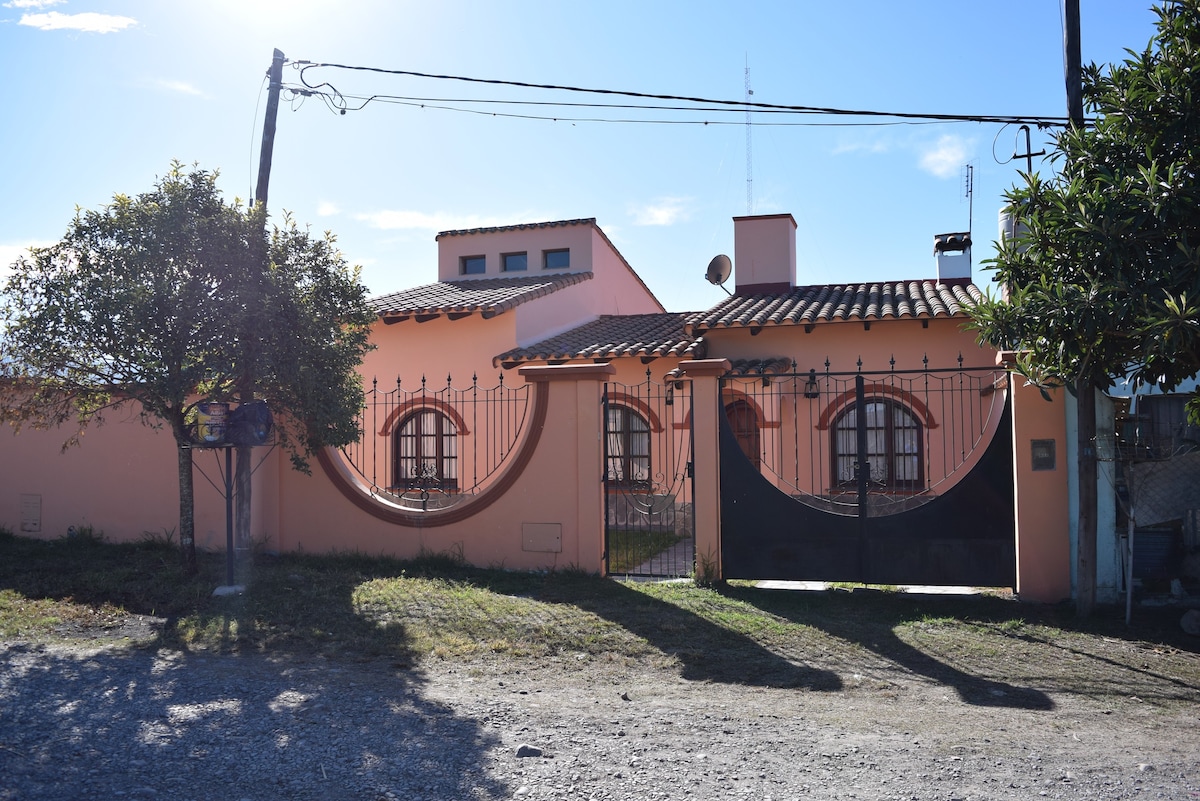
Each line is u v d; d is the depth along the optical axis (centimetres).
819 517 871
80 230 819
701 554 896
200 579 884
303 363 896
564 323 1894
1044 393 739
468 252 2161
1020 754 459
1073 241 680
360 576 902
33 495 1155
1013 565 827
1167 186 623
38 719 496
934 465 1434
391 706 532
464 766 433
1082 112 822
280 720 501
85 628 732
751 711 536
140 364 823
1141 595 796
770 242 1809
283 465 1045
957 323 1440
